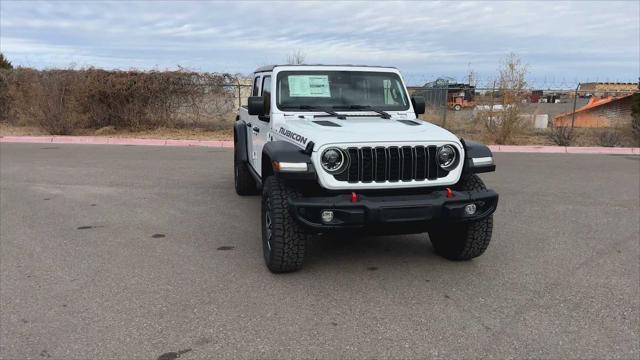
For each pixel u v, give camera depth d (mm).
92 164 10977
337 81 5664
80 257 5125
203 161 11523
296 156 4223
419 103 5730
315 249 5430
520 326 3689
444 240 5160
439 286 4434
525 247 5531
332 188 4207
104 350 3336
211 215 6797
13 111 18781
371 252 5344
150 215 6793
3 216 6684
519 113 15789
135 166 10758
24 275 4629
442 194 4312
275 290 4320
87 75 16500
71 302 4059
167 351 3328
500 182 9344
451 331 3611
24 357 3246
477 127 16859
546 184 9156
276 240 4418
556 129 16359
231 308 3963
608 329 3650
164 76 16812
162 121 17438
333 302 4086
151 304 4027
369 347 3391
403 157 4293
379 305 4039
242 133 7480
